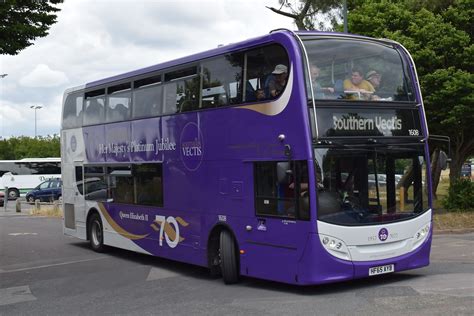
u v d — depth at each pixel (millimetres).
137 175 13359
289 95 9000
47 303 9531
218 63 10656
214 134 10648
